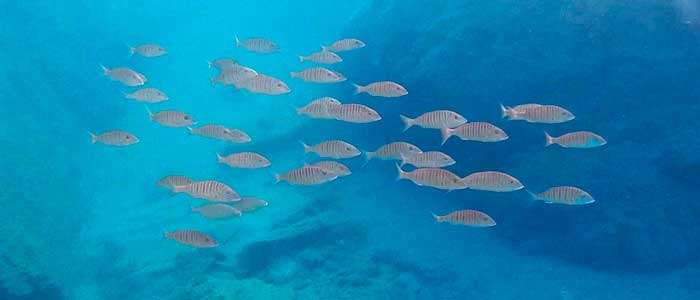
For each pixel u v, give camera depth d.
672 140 9.12
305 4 33.34
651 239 8.88
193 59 25.39
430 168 6.24
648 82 9.38
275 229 10.96
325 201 12.12
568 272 9.25
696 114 9.02
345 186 12.96
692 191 8.99
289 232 10.66
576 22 9.98
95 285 10.36
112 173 15.88
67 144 15.48
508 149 10.73
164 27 29.20
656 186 9.09
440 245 10.38
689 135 9.00
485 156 11.06
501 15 11.05
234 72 8.09
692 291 8.18
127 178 15.71
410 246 10.39
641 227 8.96
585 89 9.91
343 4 31.95
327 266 9.96
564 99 10.10
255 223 11.35
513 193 10.29
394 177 13.01
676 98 9.23
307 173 6.66
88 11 22.00
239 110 19.19
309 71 7.72
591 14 9.85
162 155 16.88
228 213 6.84
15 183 11.55
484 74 11.01
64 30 19.53
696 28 9.10
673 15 9.25
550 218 9.81
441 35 12.21
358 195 12.49
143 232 12.00
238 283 9.34
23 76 15.70
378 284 9.36
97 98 18.81
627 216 9.08
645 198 9.09
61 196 13.02
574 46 9.98
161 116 7.88
